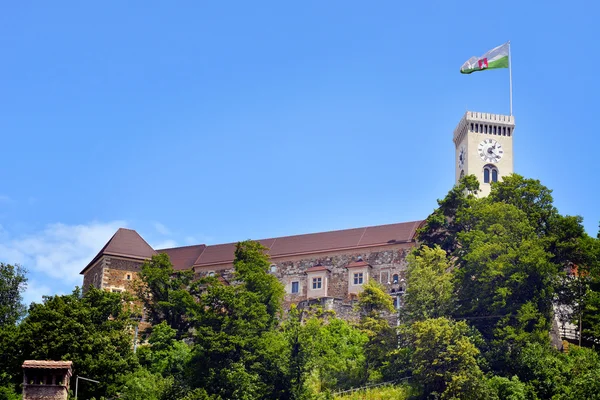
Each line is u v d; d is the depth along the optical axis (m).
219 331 113.69
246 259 139.12
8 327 109.44
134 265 161.38
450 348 107.12
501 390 105.62
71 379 99.00
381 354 119.19
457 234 127.25
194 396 102.50
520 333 113.69
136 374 108.38
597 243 126.62
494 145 164.12
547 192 133.12
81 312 105.69
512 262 120.31
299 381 108.50
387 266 157.25
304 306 149.12
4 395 95.94
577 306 123.94
